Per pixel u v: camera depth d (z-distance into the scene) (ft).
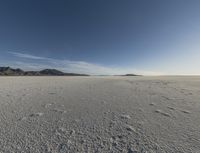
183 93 30.19
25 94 26.61
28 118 13.78
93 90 33.81
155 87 42.24
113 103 20.39
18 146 8.83
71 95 26.43
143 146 9.07
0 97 23.26
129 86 44.68
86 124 12.59
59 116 14.57
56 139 9.80
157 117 14.58
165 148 8.81
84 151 8.48
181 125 12.50
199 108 17.97
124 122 13.15
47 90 32.71
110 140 9.82
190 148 8.80
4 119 13.37
